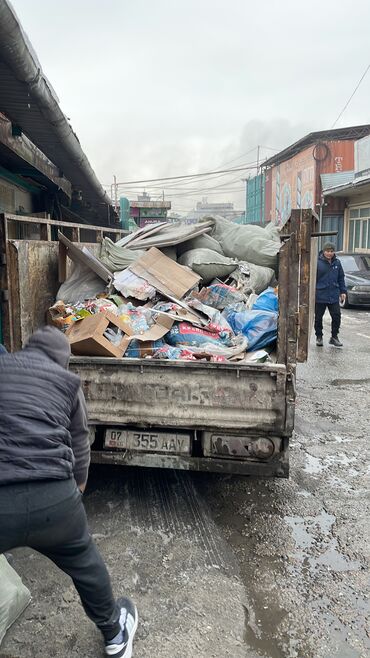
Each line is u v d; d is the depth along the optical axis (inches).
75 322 149.6
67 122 259.4
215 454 132.3
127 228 911.7
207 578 112.1
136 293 171.2
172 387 129.9
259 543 125.8
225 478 159.9
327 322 473.1
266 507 142.9
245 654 92.0
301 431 199.6
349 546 125.3
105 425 135.1
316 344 360.8
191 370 128.9
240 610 103.0
